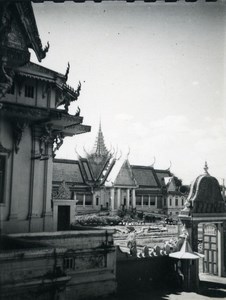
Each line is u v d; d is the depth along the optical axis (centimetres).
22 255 1472
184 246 2369
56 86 2412
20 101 2242
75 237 2019
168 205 8894
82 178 7812
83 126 2603
